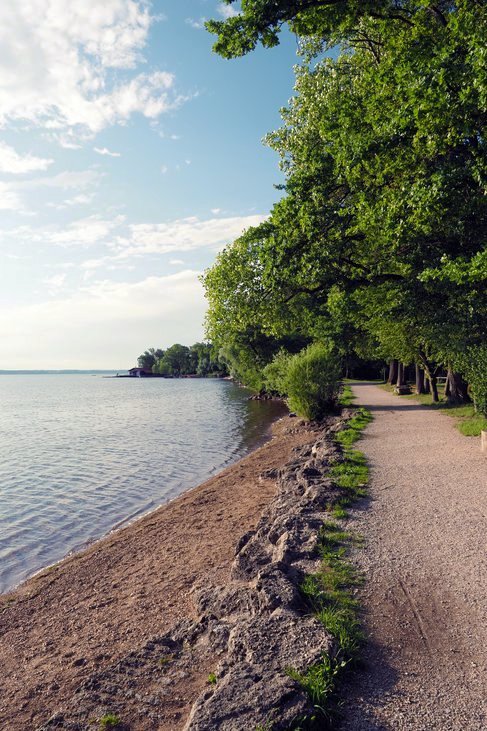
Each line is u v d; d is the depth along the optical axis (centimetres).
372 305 1673
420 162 1202
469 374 1916
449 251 1293
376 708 397
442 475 1123
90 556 1117
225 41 1132
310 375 2820
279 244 1520
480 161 1036
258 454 2184
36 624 800
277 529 793
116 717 445
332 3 1147
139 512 1512
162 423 3966
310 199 1428
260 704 379
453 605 554
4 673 642
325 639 461
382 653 474
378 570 645
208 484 1727
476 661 455
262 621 504
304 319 2181
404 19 1246
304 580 612
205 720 370
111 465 2266
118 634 701
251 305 2209
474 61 891
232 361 6481
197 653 532
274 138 1980
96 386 16962
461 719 379
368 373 7450
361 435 1795
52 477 2044
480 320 1440
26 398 9494
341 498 945
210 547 1038
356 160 1220
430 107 995
